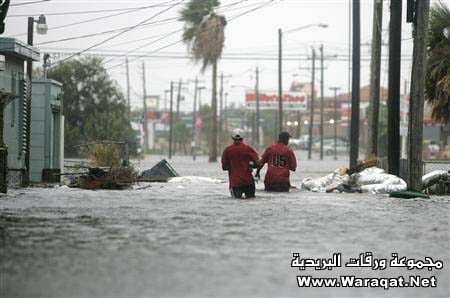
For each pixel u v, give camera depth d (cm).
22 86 8019
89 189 6638
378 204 5200
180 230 3553
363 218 4181
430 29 7388
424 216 4338
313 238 3303
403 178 7481
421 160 6306
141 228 3625
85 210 4525
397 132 7006
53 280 2362
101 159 8831
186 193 6184
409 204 5234
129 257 2773
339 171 6994
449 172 6919
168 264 2634
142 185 7425
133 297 2142
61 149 8631
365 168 6988
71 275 2438
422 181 6844
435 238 3353
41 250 2928
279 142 6378
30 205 4859
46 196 5659
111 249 2958
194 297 2147
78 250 2930
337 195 6144
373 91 8919
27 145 8169
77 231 3494
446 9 7406
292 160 6366
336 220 4056
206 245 3072
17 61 7906
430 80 7381
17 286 2277
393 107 6994
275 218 4131
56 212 4388
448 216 4347
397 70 7012
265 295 2186
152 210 4553
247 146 5641
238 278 2406
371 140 8900
